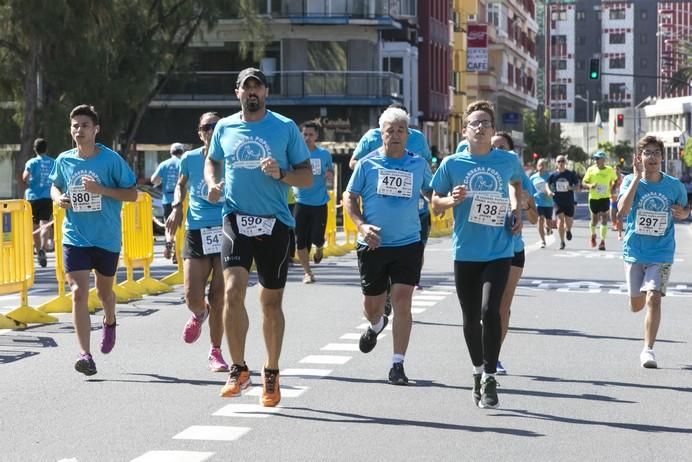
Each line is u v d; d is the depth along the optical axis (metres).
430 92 138.00
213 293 21.92
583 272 44.66
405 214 20.64
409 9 126.25
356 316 30.09
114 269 21.91
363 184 20.78
